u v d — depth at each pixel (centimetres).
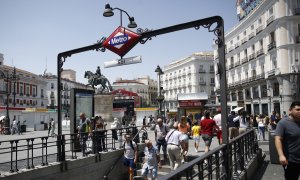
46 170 857
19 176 761
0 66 5797
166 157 1112
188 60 7750
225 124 622
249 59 4253
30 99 6831
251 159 827
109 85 3384
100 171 1121
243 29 4478
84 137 1096
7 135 2602
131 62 897
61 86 1063
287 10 3234
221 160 564
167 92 9025
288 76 3216
